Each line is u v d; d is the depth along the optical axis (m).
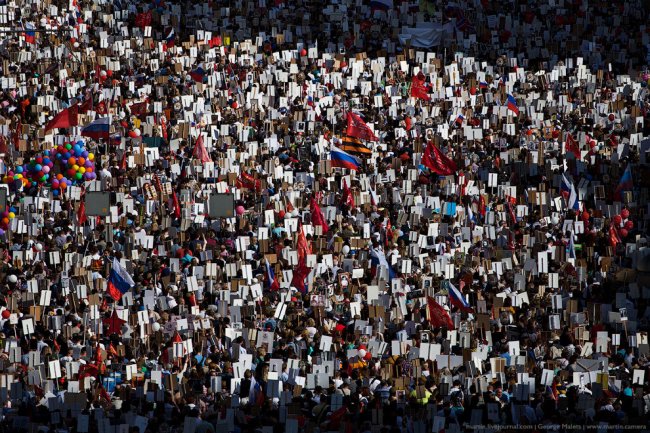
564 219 148.00
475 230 143.75
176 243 141.62
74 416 98.50
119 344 112.81
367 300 123.62
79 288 123.88
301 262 131.50
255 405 98.44
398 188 159.00
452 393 100.50
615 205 151.38
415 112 191.12
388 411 98.19
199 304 125.50
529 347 114.69
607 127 188.25
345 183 154.62
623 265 137.25
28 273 130.38
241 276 132.12
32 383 103.75
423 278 130.62
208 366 106.69
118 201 150.25
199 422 95.56
